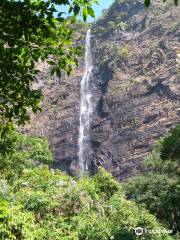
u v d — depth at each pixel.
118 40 113.81
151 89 93.00
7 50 6.79
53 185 37.41
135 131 88.00
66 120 99.00
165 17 113.00
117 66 102.69
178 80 91.06
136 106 91.88
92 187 38.84
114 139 89.44
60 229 29.92
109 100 95.75
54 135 97.56
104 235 29.94
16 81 7.12
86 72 107.75
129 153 85.56
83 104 100.88
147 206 47.19
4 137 7.71
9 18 6.34
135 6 124.00
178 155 35.75
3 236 17.66
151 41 107.00
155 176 49.06
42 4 6.40
